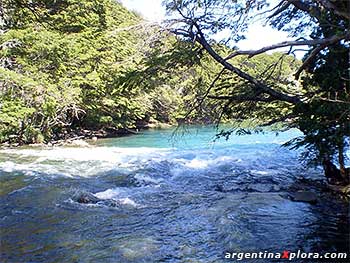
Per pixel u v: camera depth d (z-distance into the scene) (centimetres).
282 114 874
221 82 902
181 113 1091
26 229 603
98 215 678
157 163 1216
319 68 773
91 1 1594
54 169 1146
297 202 742
